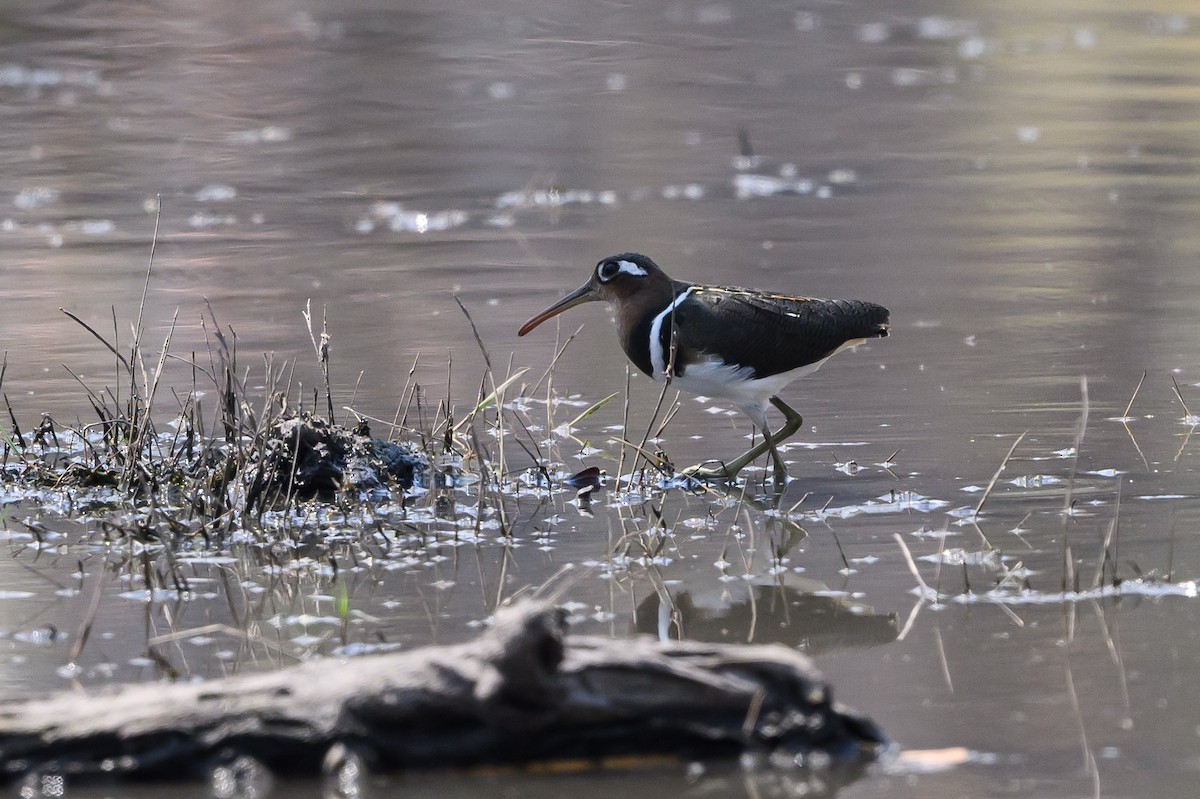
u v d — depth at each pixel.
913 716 7.25
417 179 23.69
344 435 11.55
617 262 12.46
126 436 11.90
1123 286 17.05
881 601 8.85
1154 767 6.70
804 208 21.70
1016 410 12.88
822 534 10.16
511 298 16.94
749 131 27.28
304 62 32.81
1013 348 14.75
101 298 16.95
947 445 12.05
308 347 14.98
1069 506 9.20
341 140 26.47
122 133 26.80
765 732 6.88
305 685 6.85
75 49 33.41
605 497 11.19
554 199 22.41
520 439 12.58
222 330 15.63
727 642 8.26
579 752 6.83
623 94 30.30
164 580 9.42
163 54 33.28
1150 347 14.65
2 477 11.55
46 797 6.62
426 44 34.72
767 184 23.33
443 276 17.98
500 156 25.27
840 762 6.82
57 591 9.22
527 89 30.69
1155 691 7.47
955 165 24.45
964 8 40.09
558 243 19.66
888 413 12.97
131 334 15.42
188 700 6.80
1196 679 7.60
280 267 18.50
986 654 7.99
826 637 8.30
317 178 23.77
